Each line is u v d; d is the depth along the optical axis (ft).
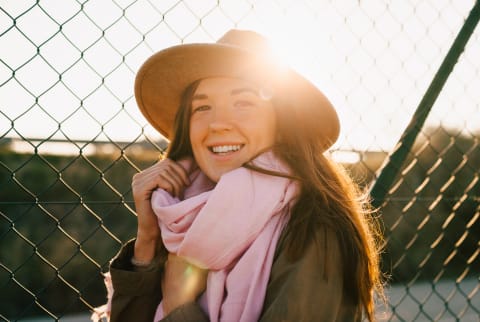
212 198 4.94
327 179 5.49
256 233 4.95
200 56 5.32
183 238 5.13
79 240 17.48
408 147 7.77
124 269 5.58
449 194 21.29
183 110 5.84
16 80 5.72
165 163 5.71
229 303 4.83
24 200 17.35
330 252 4.79
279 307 4.48
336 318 4.92
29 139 6.42
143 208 5.57
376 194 7.67
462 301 22.72
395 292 22.88
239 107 5.25
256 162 5.15
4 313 16.98
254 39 5.55
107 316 5.91
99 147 7.98
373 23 7.74
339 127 5.71
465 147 21.58
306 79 5.34
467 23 7.73
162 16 6.31
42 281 17.49
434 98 7.80
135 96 6.06
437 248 24.30
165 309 5.31
